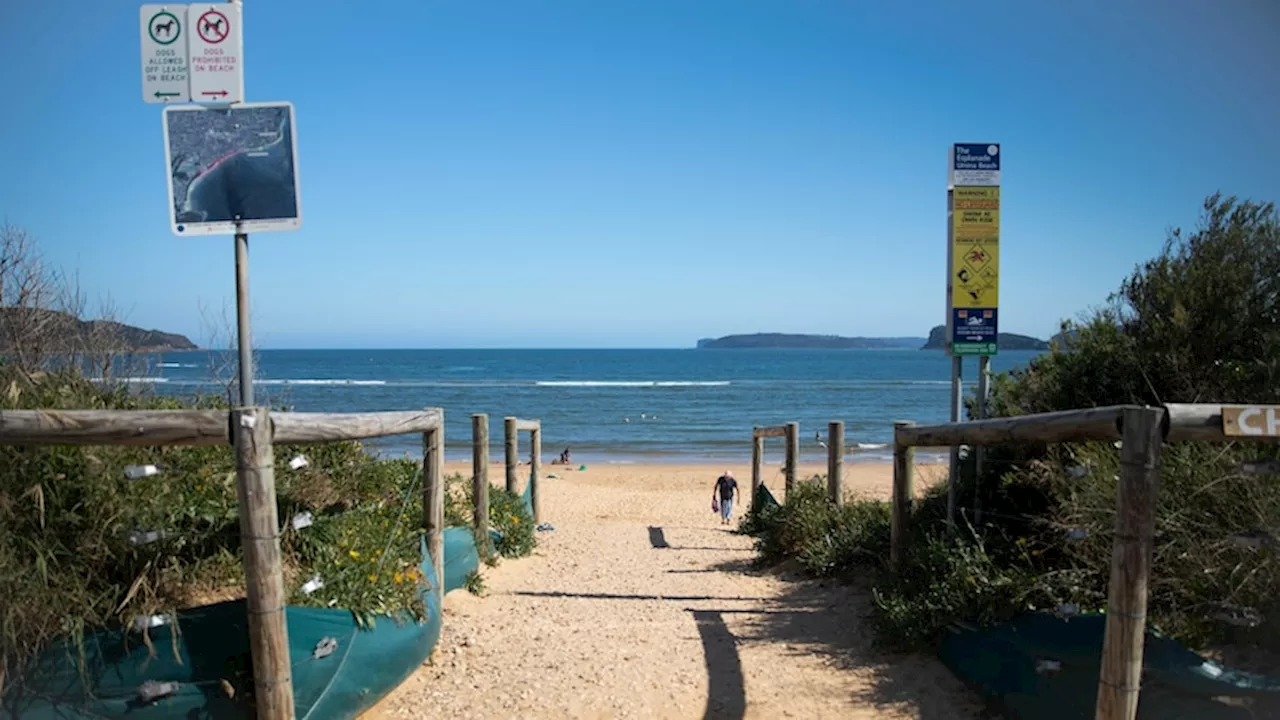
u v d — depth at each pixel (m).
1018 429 4.23
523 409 54.38
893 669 5.01
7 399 4.29
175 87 4.14
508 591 7.77
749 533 12.32
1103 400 6.11
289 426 3.84
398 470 7.45
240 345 4.19
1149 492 3.20
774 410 54.88
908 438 5.93
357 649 4.24
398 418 5.14
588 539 11.94
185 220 4.14
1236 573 3.89
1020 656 4.15
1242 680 3.31
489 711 4.53
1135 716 3.28
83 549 3.75
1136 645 3.22
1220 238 6.12
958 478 6.52
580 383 84.38
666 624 6.38
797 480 11.27
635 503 18.56
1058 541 4.78
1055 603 4.23
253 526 3.51
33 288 6.37
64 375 5.30
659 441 38.41
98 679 3.60
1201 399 5.56
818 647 5.59
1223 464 4.27
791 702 4.65
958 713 4.38
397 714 4.49
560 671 5.13
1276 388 5.21
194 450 4.77
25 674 3.48
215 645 3.76
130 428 3.44
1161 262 6.36
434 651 5.34
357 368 117.25
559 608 7.03
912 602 5.27
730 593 7.66
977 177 6.34
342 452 6.72
